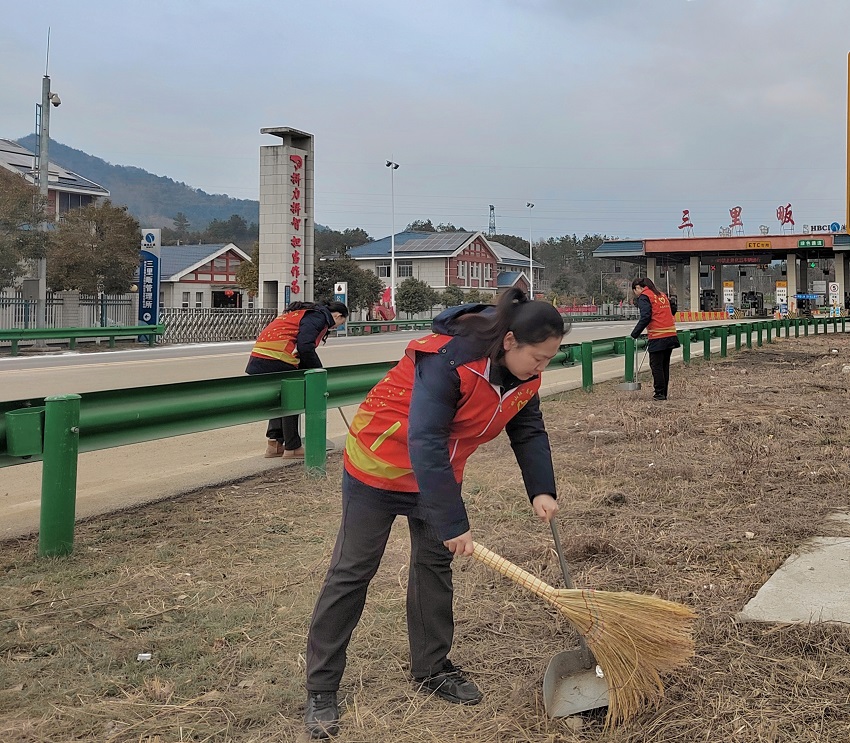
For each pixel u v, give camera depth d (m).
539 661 3.41
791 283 59.81
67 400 4.63
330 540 4.99
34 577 4.33
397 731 2.93
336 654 3.01
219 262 54.91
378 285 53.34
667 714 2.97
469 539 2.78
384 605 3.98
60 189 44.09
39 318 26.86
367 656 3.49
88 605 3.99
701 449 7.56
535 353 2.71
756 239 57.06
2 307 25.92
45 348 25.14
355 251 73.12
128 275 31.14
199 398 5.80
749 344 21.56
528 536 5.02
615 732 2.88
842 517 5.31
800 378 13.91
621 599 2.87
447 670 3.25
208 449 8.41
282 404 6.66
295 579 4.34
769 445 7.62
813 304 63.31
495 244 86.12
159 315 29.72
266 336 7.21
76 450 4.72
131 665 3.38
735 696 3.07
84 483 6.81
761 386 12.62
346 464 3.06
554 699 3.04
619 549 4.70
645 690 2.94
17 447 4.49
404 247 71.38
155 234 28.28
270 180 31.67
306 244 32.84
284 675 3.31
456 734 2.91
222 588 4.21
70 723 2.96
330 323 7.38
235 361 18.58
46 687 3.21
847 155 15.42
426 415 2.72
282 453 7.91
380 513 2.99
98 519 5.49
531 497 3.17
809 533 4.99
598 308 75.38
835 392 11.94
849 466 6.71
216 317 31.62
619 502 5.79
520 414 3.15
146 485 6.64
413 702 3.12
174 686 3.20
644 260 66.69
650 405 10.43
